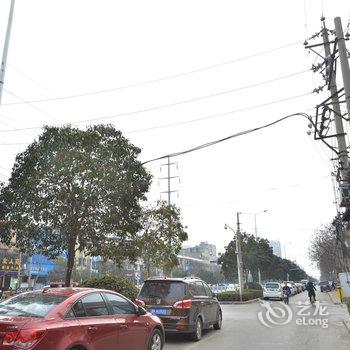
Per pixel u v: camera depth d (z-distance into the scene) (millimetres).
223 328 15430
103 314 7730
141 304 12359
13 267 51531
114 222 16312
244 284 51062
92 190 15875
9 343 5996
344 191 14812
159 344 9312
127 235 17297
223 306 28703
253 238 61250
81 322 7023
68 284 16328
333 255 53375
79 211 16125
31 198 15508
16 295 7570
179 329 11984
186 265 84312
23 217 15648
